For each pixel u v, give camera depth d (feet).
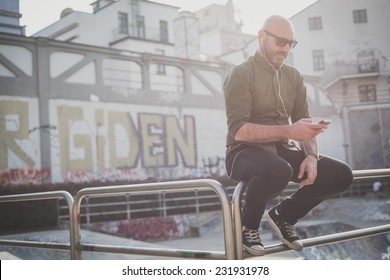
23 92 68.64
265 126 8.99
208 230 61.93
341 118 116.26
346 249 42.73
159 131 82.02
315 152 9.40
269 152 9.04
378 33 125.59
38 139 69.00
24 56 69.62
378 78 121.90
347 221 67.36
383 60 123.95
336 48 125.49
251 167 8.85
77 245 11.33
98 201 61.11
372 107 119.96
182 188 9.14
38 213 58.34
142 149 79.56
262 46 9.68
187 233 61.46
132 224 58.23
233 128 9.31
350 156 114.42
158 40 118.01
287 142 9.97
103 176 74.49
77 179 71.87
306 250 36.04
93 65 76.28
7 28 87.30
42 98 69.97
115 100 77.51
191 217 62.28
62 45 72.84
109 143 75.92
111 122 76.64
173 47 118.01
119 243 39.86
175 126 84.23
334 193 9.61
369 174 10.53
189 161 85.20
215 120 89.92
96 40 112.27
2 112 66.54
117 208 62.08
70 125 72.28
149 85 82.12
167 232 60.03
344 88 120.98
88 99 74.64
